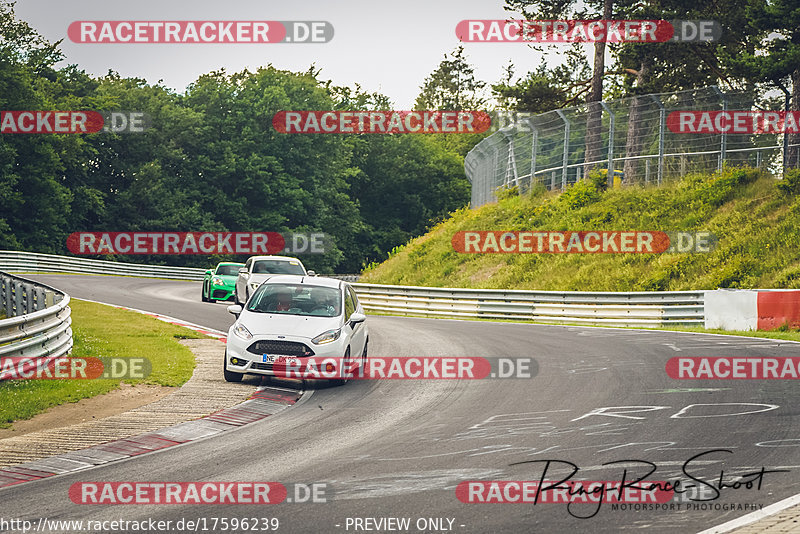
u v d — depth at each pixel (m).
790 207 112.62
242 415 39.31
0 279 83.56
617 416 37.56
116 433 34.94
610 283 110.12
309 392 45.97
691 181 127.19
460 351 62.09
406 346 65.31
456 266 132.75
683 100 126.88
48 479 27.61
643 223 121.62
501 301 102.00
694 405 39.91
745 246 107.88
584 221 127.62
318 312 49.66
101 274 184.00
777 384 45.78
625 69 165.50
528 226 133.88
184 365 52.03
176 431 35.47
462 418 37.97
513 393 44.59
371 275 146.88
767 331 77.44
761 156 129.25
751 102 124.38
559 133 142.25
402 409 40.62
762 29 129.50
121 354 54.72
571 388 45.59
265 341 46.38
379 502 24.59
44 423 36.91
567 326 85.75
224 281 109.81
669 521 22.58
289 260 89.69
